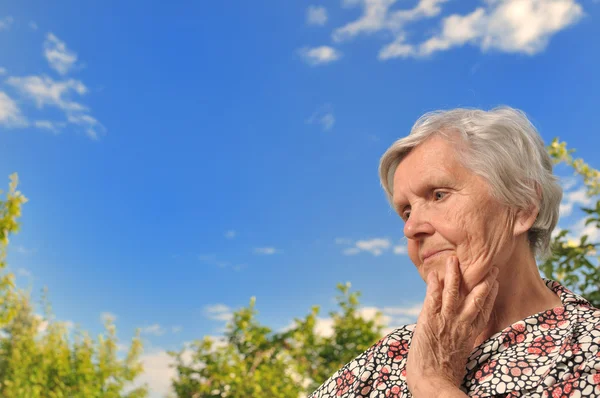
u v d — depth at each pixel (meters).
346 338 8.02
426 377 1.48
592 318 1.48
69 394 8.19
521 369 1.45
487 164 1.56
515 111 1.66
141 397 8.54
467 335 1.53
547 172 1.64
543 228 1.64
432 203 1.62
